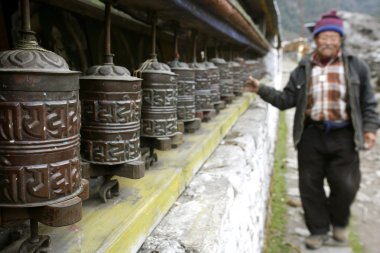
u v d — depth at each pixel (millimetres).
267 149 4559
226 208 1605
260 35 4602
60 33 1898
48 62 896
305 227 4285
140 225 1240
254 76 5129
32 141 872
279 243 3936
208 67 2725
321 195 3656
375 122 3420
